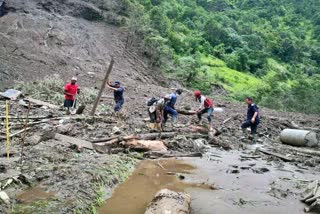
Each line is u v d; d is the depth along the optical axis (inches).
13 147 358.9
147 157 412.8
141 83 1091.9
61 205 242.2
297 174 394.0
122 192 297.1
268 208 287.9
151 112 504.7
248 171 391.5
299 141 534.3
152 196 293.6
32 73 885.2
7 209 231.1
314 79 2000.5
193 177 354.6
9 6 1188.5
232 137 551.5
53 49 1080.8
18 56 962.7
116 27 1344.7
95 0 1393.9
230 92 1472.7
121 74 1104.8
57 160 334.6
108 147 398.9
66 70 986.7
